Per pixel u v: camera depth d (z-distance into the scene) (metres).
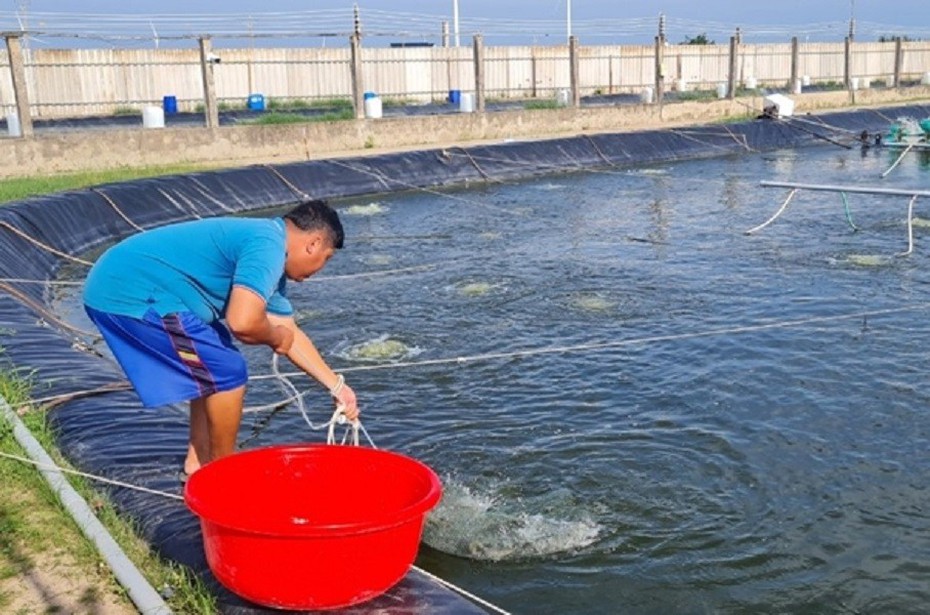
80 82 27.44
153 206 16.39
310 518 4.04
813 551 5.39
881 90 37.06
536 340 9.48
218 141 20.98
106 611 3.80
